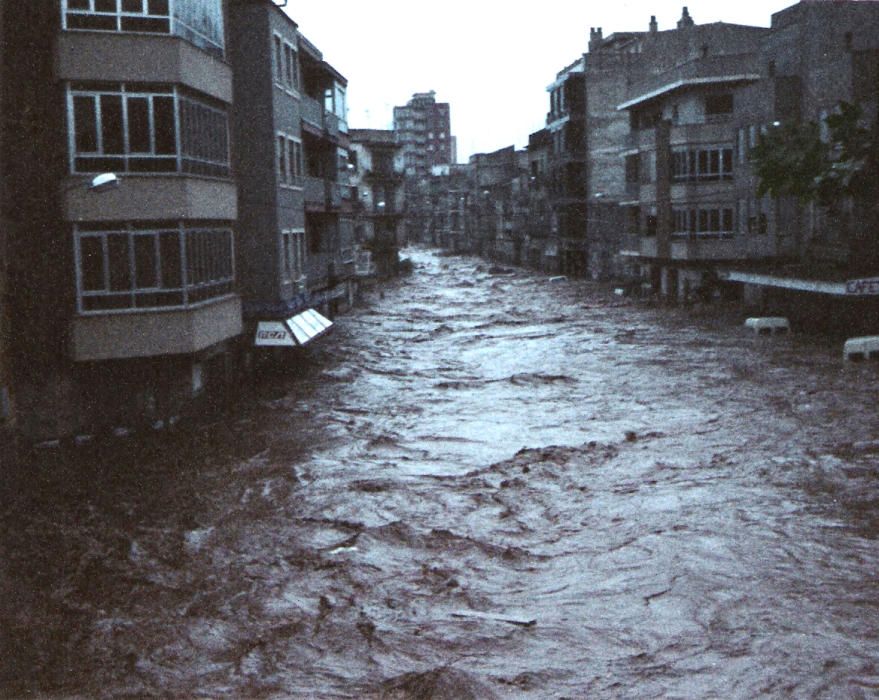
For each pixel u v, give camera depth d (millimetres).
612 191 78812
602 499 19547
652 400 28812
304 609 14703
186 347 24828
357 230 90000
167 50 23859
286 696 12031
